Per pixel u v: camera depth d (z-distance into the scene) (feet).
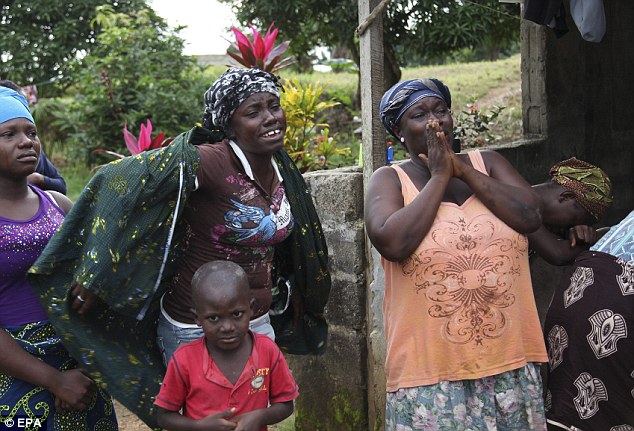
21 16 50.47
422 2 25.77
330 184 12.61
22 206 8.96
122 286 8.68
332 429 13.14
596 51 19.04
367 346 12.54
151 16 47.44
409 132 9.03
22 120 8.79
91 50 49.67
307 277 10.15
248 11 28.86
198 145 9.36
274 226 9.32
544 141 18.13
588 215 10.31
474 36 25.73
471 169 8.73
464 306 8.54
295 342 10.78
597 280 9.25
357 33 11.85
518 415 8.77
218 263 8.24
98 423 9.30
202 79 38.83
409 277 8.64
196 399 8.20
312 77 47.11
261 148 8.99
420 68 49.11
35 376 8.57
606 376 9.09
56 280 8.73
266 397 8.42
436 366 8.58
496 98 35.06
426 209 8.45
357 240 12.35
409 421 8.71
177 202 8.69
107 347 8.93
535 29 18.13
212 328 7.98
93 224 8.72
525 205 8.75
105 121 35.60
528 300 8.93
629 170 20.11
